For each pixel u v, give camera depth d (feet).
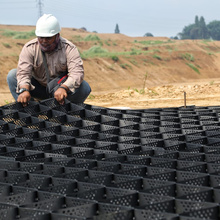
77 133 13.15
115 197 7.75
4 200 8.21
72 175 9.14
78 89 17.78
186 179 8.75
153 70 193.47
